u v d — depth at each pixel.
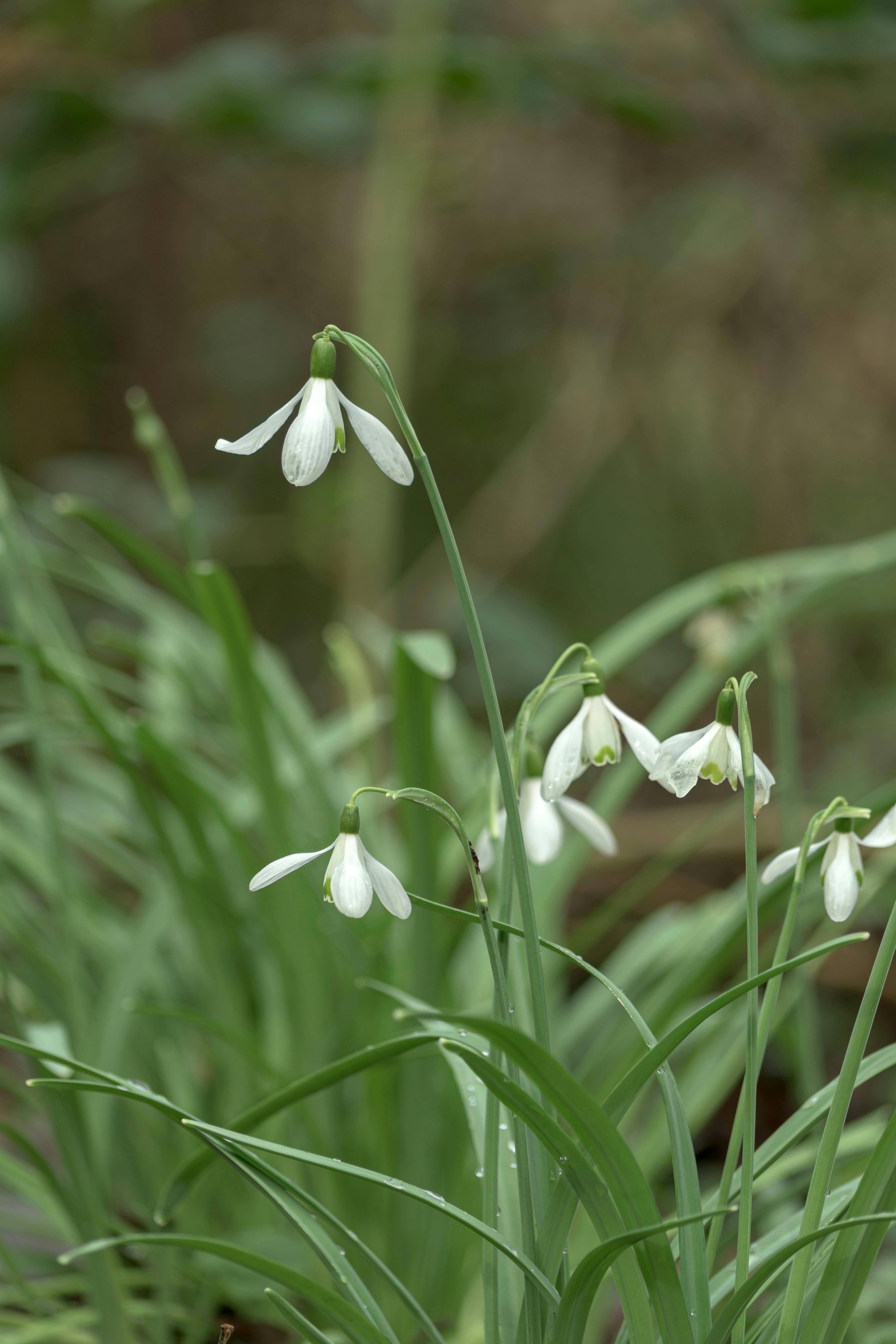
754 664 3.77
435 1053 1.43
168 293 4.48
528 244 3.99
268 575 4.18
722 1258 1.57
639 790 3.58
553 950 1.30
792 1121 1.33
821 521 3.90
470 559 4.01
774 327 3.59
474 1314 1.47
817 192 3.20
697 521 4.04
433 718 1.45
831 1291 1.30
